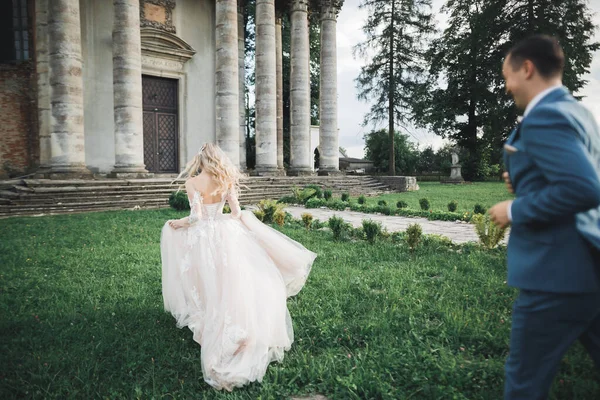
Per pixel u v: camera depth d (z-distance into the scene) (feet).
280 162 94.68
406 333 12.17
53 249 25.30
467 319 12.80
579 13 103.30
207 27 82.43
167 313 14.28
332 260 22.33
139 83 61.46
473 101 128.77
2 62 64.34
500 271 19.47
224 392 9.30
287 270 13.83
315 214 47.42
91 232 31.83
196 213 11.76
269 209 37.70
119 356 11.00
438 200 65.82
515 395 6.07
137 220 38.93
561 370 9.73
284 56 126.31
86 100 67.31
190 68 79.97
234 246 11.27
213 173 12.22
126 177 58.65
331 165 88.89
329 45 87.56
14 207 44.01
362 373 9.70
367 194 81.25
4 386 9.50
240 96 89.10
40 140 64.28
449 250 25.31
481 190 91.76
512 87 6.36
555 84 6.02
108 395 9.15
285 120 127.13
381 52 130.00
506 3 111.86
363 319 13.29
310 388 9.39
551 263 5.70
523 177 5.98
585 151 5.16
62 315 14.08
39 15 63.31
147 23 73.51
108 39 69.31
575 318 5.69
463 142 140.26
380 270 19.89
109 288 17.40
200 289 11.57
